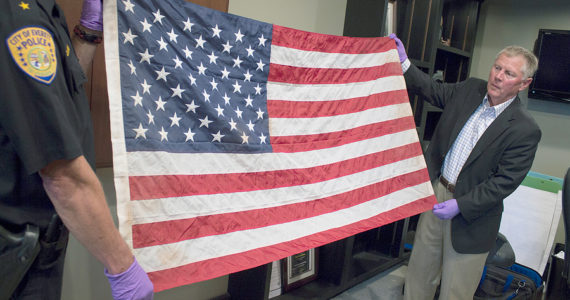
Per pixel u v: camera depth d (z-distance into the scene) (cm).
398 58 187
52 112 65
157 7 110
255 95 138
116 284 80
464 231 182
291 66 147
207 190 120
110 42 100
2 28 61
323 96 159
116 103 101
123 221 101
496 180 171
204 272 113
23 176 70
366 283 252
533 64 164
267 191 136
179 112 116
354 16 223
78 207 70
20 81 62
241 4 187
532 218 275
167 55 112
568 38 292
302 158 149
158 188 108
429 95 205
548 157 328
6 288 70
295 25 216
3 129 65
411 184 185
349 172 164
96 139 140
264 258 125
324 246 236
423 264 208
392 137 181
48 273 79
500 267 233
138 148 104
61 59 74
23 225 72
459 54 308
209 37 123
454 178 191
